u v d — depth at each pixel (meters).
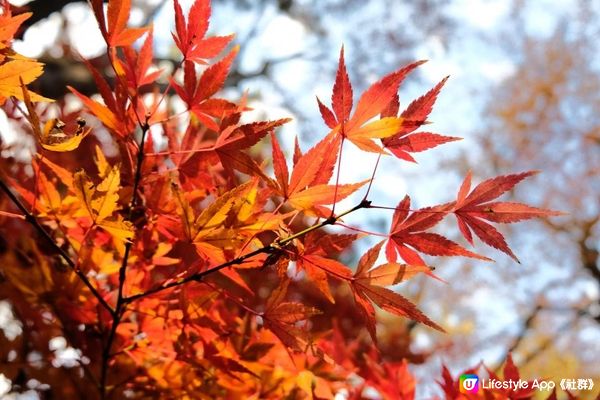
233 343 0.77
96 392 0.88
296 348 0.73
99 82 0.72
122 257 0.77
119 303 0.75
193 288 0.76
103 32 0.71
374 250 0.71
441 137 0.71
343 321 1.35
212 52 0.74
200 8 0.73
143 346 0.78
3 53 0.69
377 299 0.71
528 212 0.70
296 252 0.71
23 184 0.87
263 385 0.80
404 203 0.71
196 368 0.78
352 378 0.89
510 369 0.80
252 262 0.72
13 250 0.84
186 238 0.71
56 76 1.81
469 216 0.71
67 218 0.76
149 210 0.75
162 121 0.74
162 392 0.80
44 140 0.68
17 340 0.85
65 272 0.79
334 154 0.71
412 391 0.83
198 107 0.75
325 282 0.72
